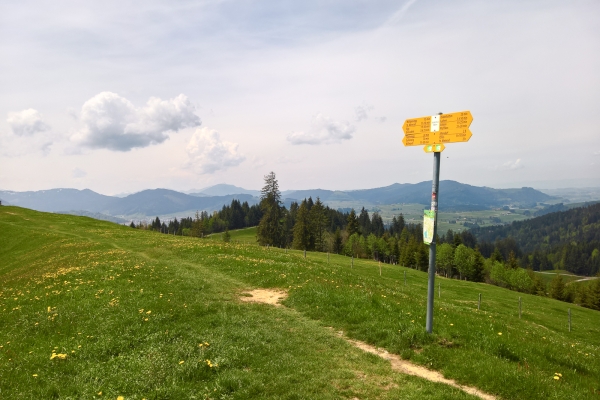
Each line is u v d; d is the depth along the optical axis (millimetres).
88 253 35125
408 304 17031
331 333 13469
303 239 112500
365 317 14539
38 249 45938
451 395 8758
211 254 32469
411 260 128625
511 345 12062
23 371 9859
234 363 10484
